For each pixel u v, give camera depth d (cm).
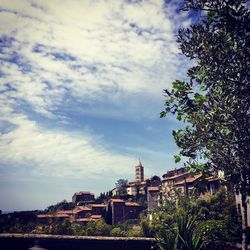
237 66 672
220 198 2252
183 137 739
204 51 696
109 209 6219
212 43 689
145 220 2558
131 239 1720
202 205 2298
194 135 714
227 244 1602
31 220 4362
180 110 737
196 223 1742
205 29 709
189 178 4681
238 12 668
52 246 1623
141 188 8819
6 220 3531
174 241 1272
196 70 736
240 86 675
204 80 719
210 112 691
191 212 2280
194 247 1270
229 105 668
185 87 731
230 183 750
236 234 1641
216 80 690
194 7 715
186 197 2459
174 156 759
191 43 719
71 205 9225
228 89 680
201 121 694
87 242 1675
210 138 695
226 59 673
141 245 1720
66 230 2994
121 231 2934
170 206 3375
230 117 678
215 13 699
